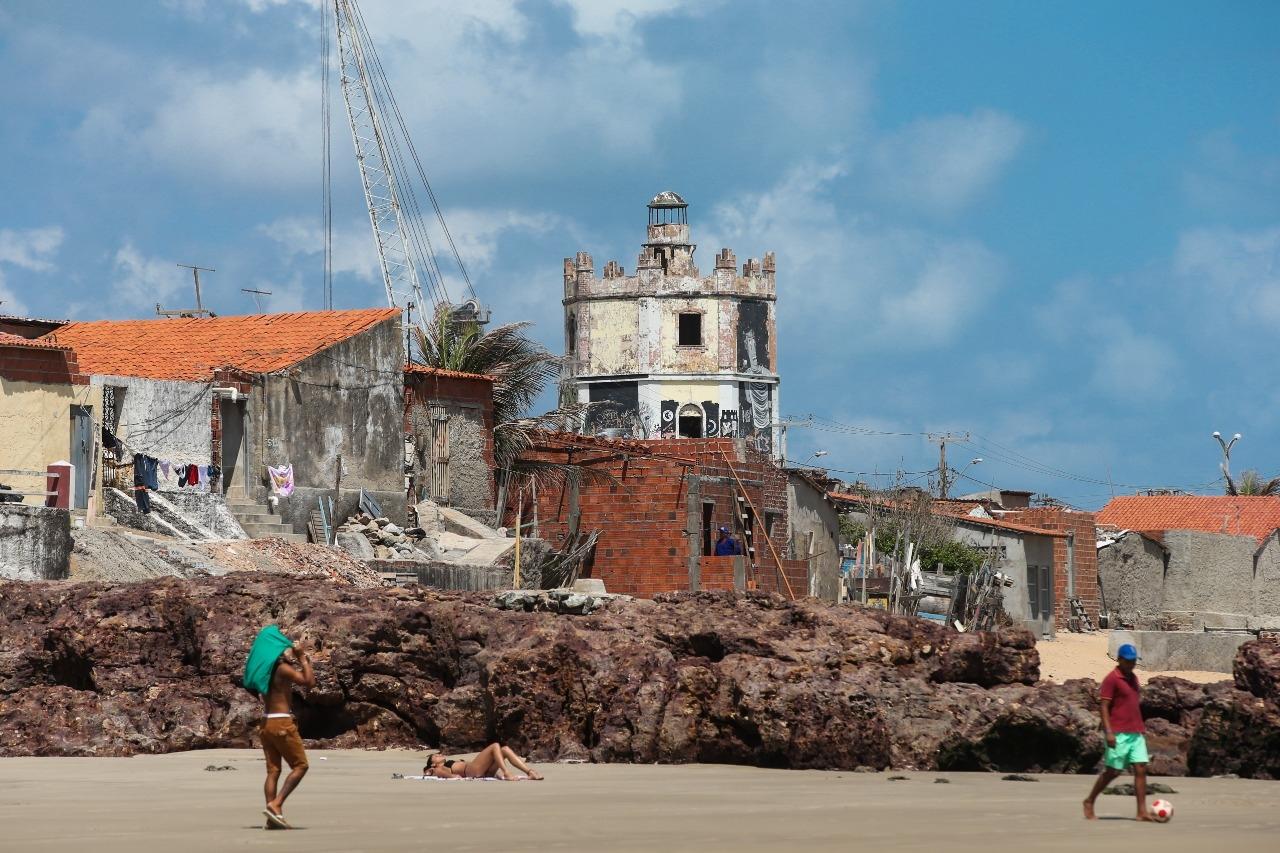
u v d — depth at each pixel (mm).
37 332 57219
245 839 21141
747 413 140625
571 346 143625
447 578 53562
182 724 35938
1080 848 20531
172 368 55281
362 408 58094
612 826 22734
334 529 55844
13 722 35688
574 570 62125
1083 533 92062
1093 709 36656
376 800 26406
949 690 36281
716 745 34781
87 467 49062
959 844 20891
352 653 37125
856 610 39406
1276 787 32281
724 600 40000
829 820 23828
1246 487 136125
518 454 65000
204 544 48031
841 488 87312
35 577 42406
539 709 35438
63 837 21297
